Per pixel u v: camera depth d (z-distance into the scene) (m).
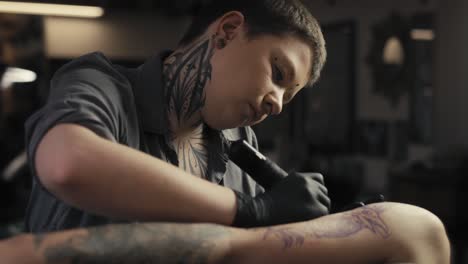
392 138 6.71
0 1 4.69
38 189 0.85
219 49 0.82
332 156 7.30
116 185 0.55
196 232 0.53
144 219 0.57
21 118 6.07
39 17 6.97
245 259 0.54
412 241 0.61
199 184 0.60
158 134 0.85
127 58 8.55
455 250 3.85
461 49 5.27
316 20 0.84
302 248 0.56
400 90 6.54
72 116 0.60
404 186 4.48
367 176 7.05
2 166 4.95
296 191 0.67
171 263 0.50
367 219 0.61
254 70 0.78
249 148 0.74
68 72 0.78
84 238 0.48
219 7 0.85
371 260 0.58
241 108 0.79
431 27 6.11
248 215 0.62
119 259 0.48
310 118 8.09
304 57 0.80
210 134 0.94
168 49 0.92
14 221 3.33
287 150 7.22
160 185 0.57
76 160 0.55
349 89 7.38
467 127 5.24
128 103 0.79
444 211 4.17
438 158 4.80
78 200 0.56
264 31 0.78
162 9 8.21
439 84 5.48
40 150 0.58
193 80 0.84
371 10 6.99
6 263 0.46
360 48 7.20
